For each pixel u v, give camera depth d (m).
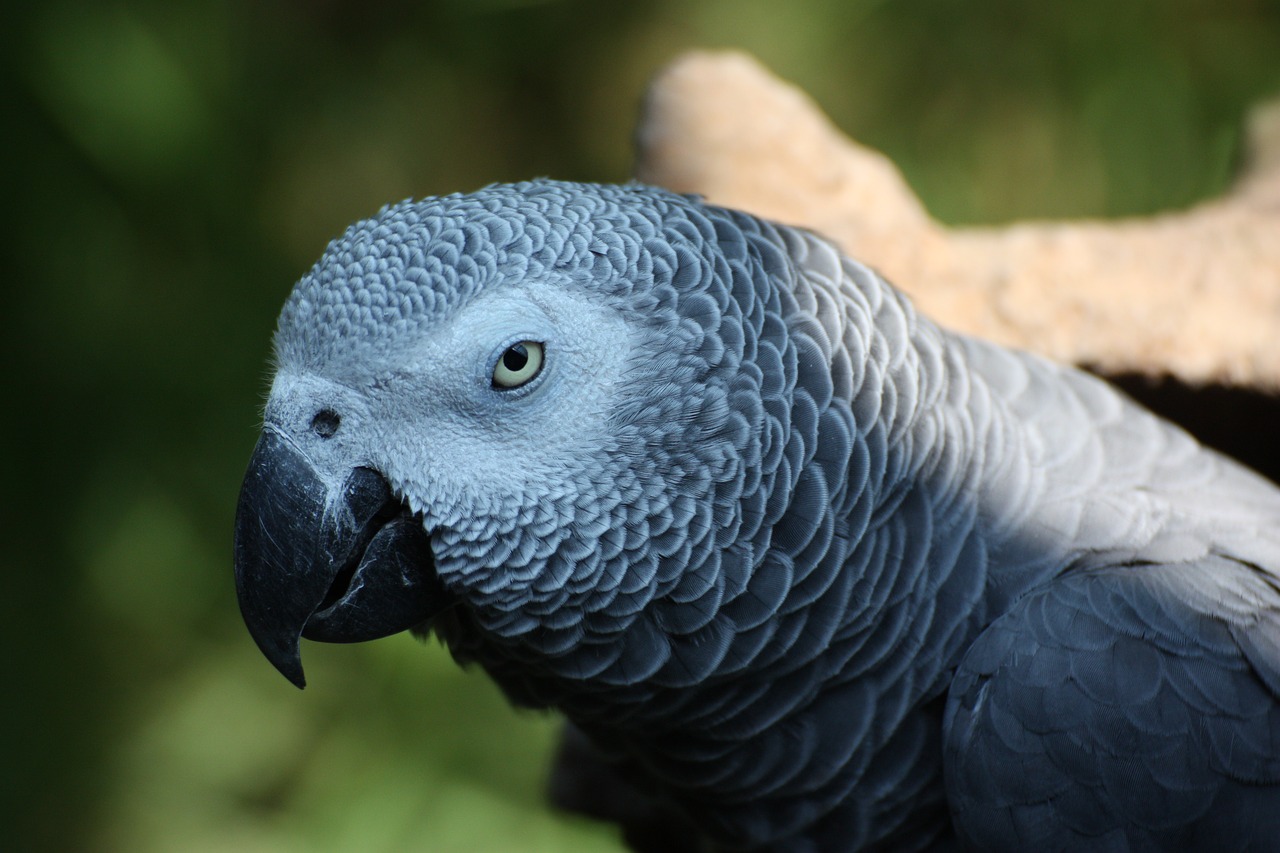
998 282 0.63
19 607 0.87
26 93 0.87
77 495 0.88
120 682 0.87
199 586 0.87
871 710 0.53
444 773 0.82
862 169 0.64
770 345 0.52
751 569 0.52
